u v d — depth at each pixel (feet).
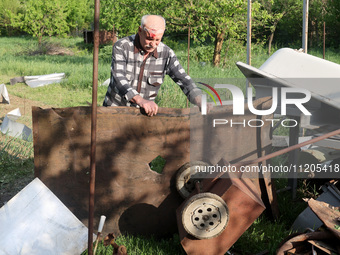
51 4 111.14
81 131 10.85
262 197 11.71
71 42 116.06
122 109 10.73
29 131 22.45
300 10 89.61
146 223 11.41
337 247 9.10
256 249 10.80
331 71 11.99
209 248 9.49
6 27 158.20
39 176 11.11
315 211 9.89
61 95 36.96
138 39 11.52
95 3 7.34
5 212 10.34
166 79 35.35
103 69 49.49
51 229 10.21
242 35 59.77
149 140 10.91
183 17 55.93
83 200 11.21
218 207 8.97
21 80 42.34
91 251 8.45
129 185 11.13
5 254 9.64
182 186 10.88
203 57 60.70
